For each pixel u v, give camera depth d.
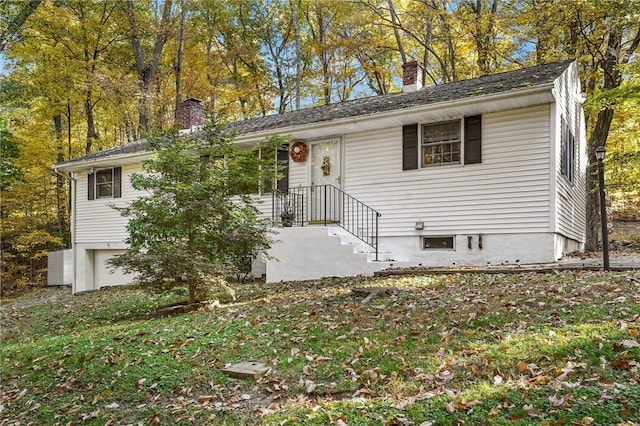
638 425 2.55
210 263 7.57
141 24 20.44
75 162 15.48
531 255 8.93
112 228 15.23
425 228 10.16
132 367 4.75
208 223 7.82
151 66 21.22
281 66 25.92
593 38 14.10
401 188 10.52
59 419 3.98
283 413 3.37
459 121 9.81
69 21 18.86
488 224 9.41
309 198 11.87
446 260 9.86
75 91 18.89
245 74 25.95
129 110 19.69
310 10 24.33
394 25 20.62
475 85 10.38
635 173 14.92
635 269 6.85
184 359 4.80
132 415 3.78
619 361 3.30
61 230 20.86
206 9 23.45
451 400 3.13
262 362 4.45
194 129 15.62
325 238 10.09
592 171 15.07
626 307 4.56
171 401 3.93
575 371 3.29
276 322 5.86
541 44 16.05
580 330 4.03
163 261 7.20
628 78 14.60
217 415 3.54
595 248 14.97
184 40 22.59
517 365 3.54
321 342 4.78
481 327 4.55
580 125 14.36
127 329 6.48
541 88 8.07
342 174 11.38
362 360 4.15
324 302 6.66
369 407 3.24
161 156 7.72
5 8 15.97
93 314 8.84
